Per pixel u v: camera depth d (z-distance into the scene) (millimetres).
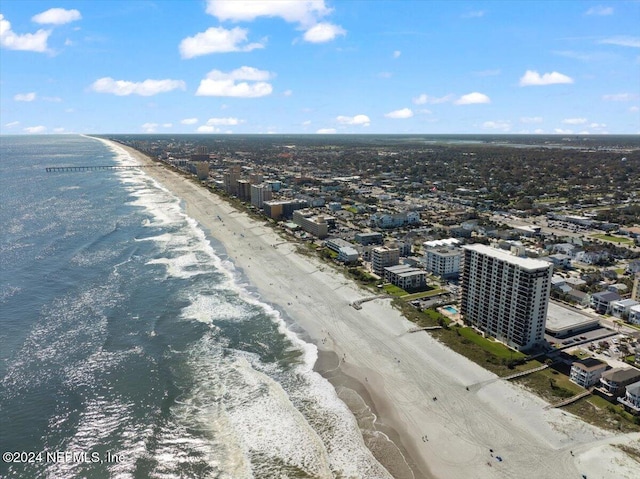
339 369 131500
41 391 117625
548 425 106438
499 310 145625
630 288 190500
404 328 154625
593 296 176125
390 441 102375
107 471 93188
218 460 96500
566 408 112812
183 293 184875
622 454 97000
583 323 153250
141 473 92875
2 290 179875
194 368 130750
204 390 120562
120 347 140500
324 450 99375
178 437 103062
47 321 155625
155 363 132500
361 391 120812
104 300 174875
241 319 162500
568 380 124750
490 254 148000
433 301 179000
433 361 134375
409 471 93688
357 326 157375
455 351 139250
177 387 121312
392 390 121125
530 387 121188
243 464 95312
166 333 150750
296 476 92125
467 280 157500
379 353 139625
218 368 131000
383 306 172250
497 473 92750
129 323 156750
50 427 105062
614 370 121125
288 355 139250
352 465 95188
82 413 110000
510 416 109938
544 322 140375
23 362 130375
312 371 130500
